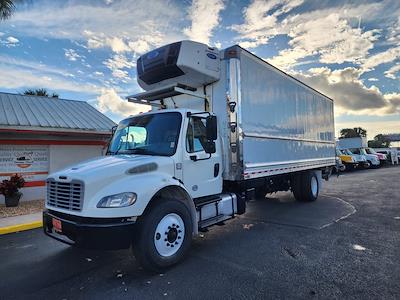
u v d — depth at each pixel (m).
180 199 5.12
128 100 6.81
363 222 7.14
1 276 4.50
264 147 7.19
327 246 5.43
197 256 5.07
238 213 6.55
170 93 6.53
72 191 4.30
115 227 4.06
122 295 3.78
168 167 4.93
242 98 6.33
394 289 3.74
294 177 10.12
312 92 10.45
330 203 9.92
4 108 12.93
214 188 5.87
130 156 5.10
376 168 30.42
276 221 7.46
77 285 4.11
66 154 12.85
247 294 3.70
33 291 3.96
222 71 6.27
